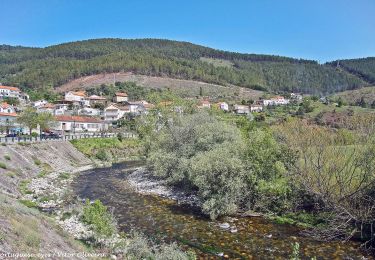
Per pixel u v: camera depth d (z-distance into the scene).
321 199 23.05
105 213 20.38
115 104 136.75
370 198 20.23
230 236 20.44
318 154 24.25
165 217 24.64
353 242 19.41
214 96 181.62
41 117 75.75
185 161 32.12
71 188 35.97
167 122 48.75
